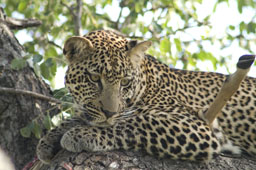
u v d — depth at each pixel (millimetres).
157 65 10664
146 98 10055
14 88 9594
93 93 9359
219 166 8992
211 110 8914
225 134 10383
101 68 9266
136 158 8633
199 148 8953
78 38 9453
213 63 16531
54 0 16500
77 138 8609
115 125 9023
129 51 9586
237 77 7777
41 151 9242
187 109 10086
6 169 7336
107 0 17922
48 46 16328
